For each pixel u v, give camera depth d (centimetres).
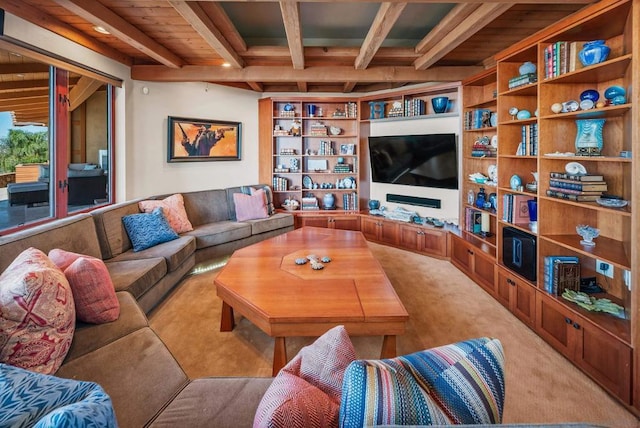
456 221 440
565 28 210
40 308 129
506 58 277
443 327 247
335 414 79
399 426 57
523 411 165
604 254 193
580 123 226
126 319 177
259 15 330
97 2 254
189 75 407
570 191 215
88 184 345
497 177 296
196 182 480
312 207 544
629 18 184
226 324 243
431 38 315
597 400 172
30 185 276
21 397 71
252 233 441
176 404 117
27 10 252
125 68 388
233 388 125
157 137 430
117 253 300
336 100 520
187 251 335
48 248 215
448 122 444
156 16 280
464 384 67
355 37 387
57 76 292
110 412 67
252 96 538
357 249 304
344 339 99
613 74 206
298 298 201
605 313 195
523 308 253
